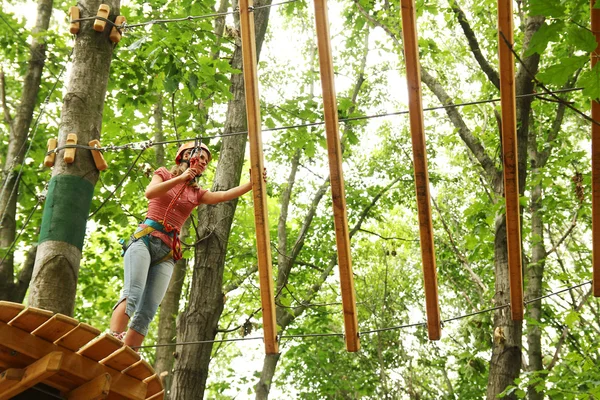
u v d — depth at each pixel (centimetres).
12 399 434
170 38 847
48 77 1246
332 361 1733
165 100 1269
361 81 1545
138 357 435
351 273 464
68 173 562
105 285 1484
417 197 464
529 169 1244
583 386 926
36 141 1172
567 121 1415
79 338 415
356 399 1783
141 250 530
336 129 459
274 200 1758
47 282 522
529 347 1184
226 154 866
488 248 1020
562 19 371
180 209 559
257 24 912
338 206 457
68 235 542
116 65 1030
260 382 1293
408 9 455
